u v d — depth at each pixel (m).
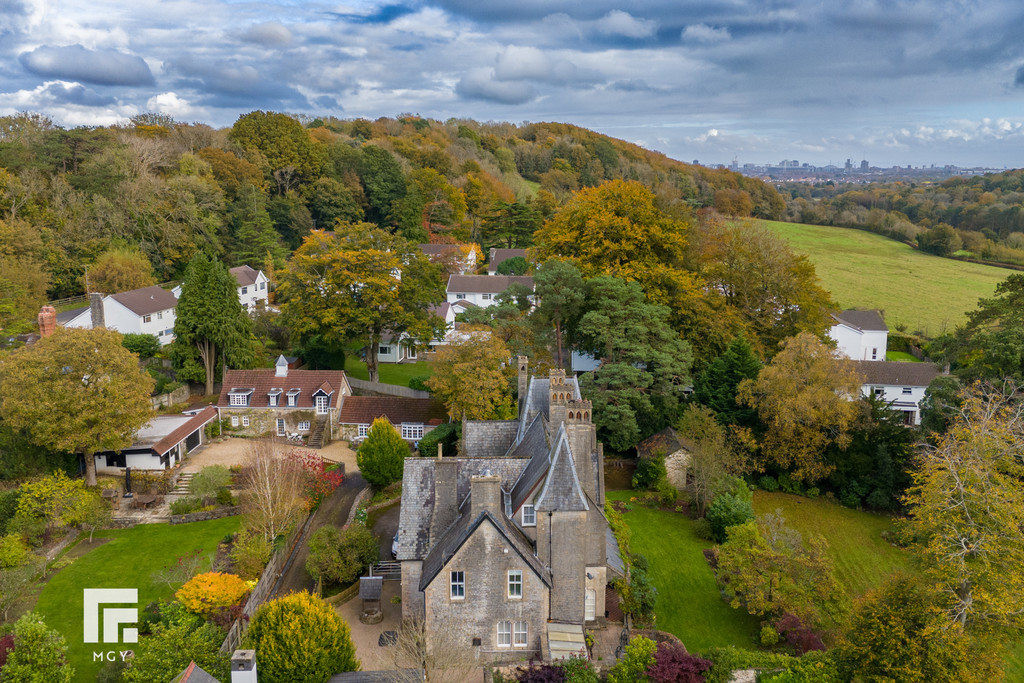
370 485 63.53
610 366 71.50
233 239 136.62
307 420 77.31
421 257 91.88
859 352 109.19
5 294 86.75
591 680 35.56
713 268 95.12
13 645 37.12
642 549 58.38
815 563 47.34
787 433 68.88
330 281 85.44
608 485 70.75
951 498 36.84
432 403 76.88
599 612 42.66
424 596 38.84
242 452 71.50
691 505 66.50
